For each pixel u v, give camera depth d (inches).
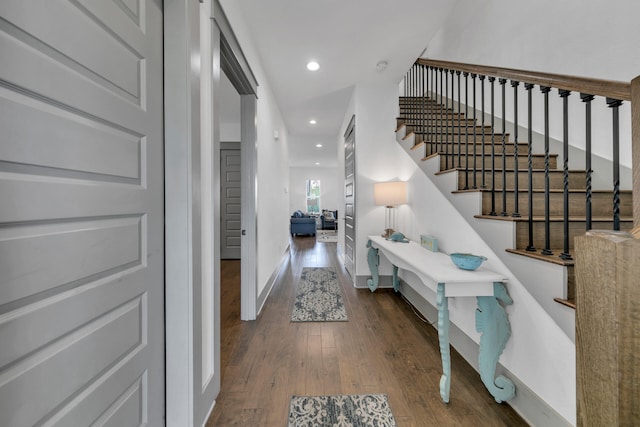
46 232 25.8
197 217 48.0
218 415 54.2
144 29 40.4
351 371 68.3
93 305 31.1
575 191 63.6
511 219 53.2
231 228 212.1
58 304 26.9
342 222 201.5
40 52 24.9
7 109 22.5
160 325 44.8
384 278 137.3
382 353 76.7
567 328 41.7
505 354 59.6
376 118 136.2
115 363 34.7
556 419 47.8
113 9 34.0
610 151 69.5
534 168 81.1
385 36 97.6
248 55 90.8
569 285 42.1
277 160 160.4
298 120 192.5
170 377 45.6
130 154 37.6
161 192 44.9
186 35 45.5
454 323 79.8
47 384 25.6
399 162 133.7
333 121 194.1
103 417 32.6
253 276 99.1
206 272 56.2
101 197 32.3
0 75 21.8
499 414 54.7
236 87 94.2
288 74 125.0
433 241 89.6
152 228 42.6
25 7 23.6
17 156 23.2
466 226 76.1
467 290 58.1
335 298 122.2
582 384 20.3
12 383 22.7
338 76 127.8
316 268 179.2
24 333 23.7
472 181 74.5
